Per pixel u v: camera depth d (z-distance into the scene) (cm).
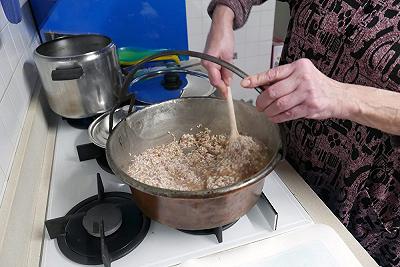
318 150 68
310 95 42
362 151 60
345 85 46
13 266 44
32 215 54
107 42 81
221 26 64
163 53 54
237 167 56
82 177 64
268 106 45
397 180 62
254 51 137
